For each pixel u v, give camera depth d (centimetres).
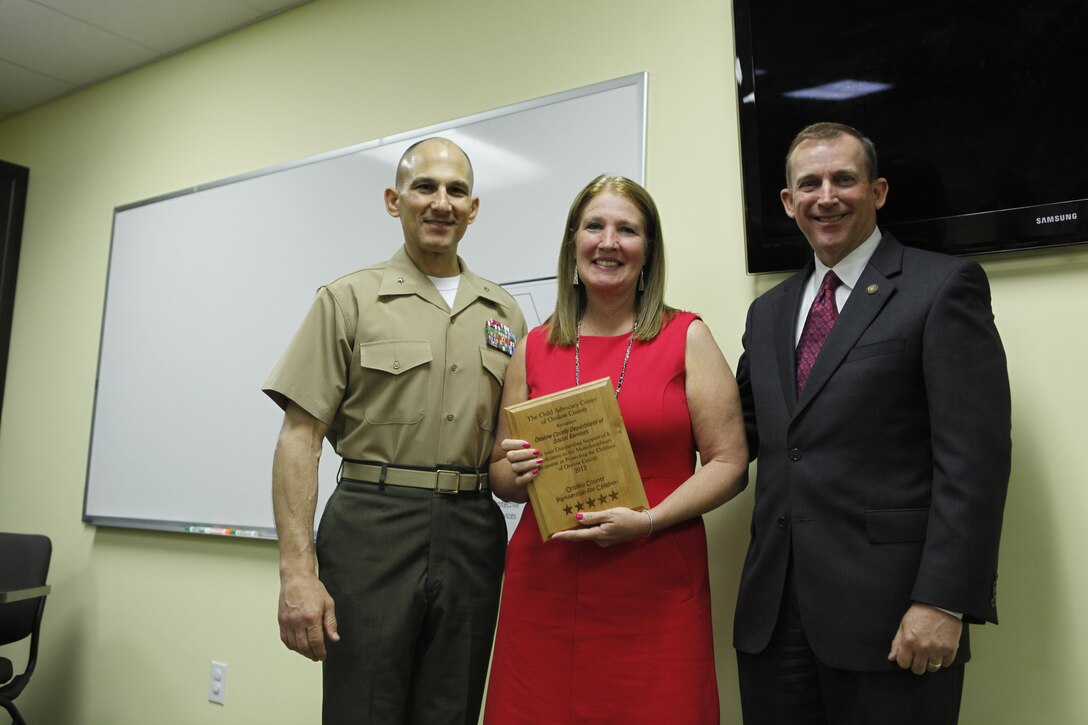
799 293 156
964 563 116
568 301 162
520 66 241
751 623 142
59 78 362
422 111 261
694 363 150
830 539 131
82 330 347
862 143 149
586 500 140
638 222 154
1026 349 161
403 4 273
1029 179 158
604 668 138
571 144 224
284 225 285
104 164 357
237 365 288
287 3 299
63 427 343
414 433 158
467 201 171
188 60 333
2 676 260
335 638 146
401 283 167
